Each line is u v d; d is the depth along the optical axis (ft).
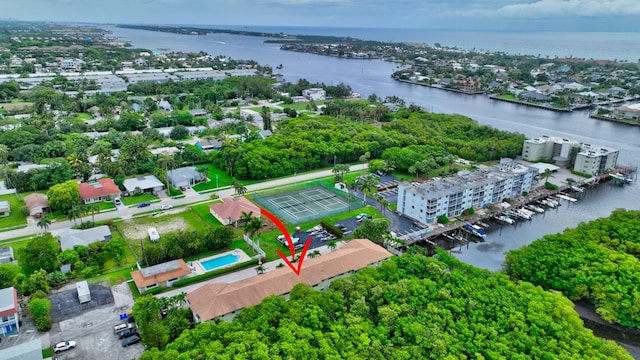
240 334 334.24
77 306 422.00
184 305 424.46
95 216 626.23
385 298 392.68
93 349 370.32
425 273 440.86
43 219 553.64
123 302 434.71
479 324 363.56
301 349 321.52
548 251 491.72
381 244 549.95
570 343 347.56
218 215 618.44
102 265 495.82
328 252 525.75
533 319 369.71
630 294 425.28
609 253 482.28
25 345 358.02
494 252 572.51
